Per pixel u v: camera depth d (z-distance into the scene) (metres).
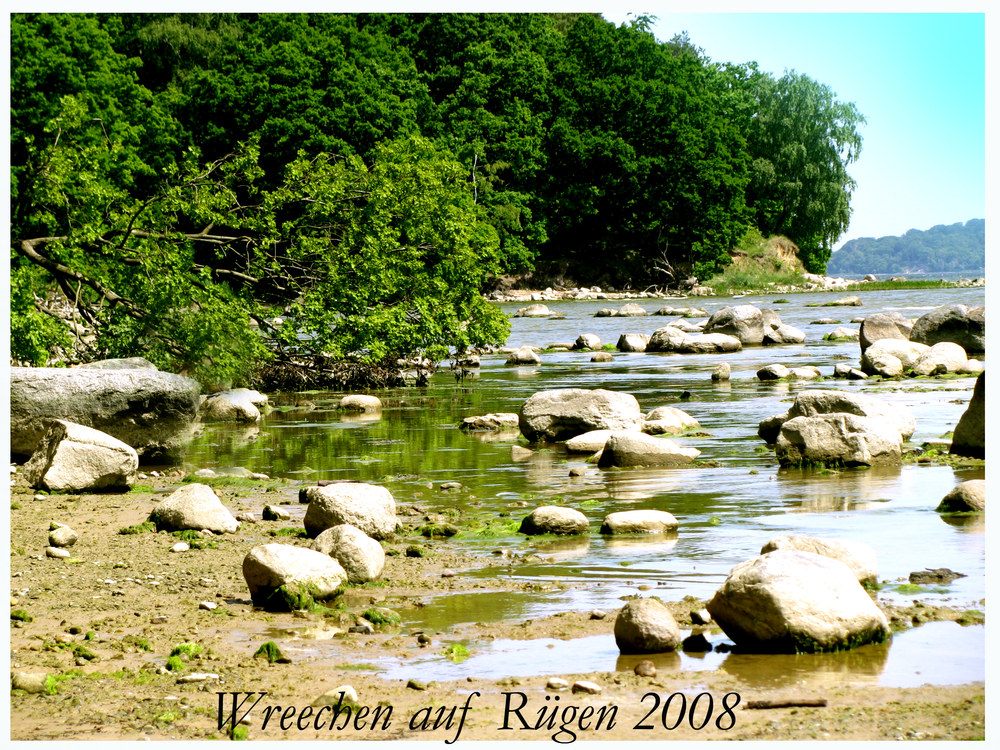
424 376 30.95
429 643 7.63
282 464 17.09
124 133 47.59
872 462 14.91
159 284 23.61
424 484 14.84
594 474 15.38
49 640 7.84
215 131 64.12
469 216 32.84
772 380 28.33
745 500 12.91
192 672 7.05
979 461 14.98
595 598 8.79
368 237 28.53
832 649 7.12
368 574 9.55
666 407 20.02
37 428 16.12
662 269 95.56
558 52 98.94
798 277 101.81
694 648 7.34
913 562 9.54
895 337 35.41
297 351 29.22
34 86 41.84
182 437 17.12
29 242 25.38
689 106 95.94
